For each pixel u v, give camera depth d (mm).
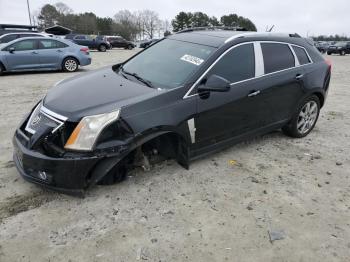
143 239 2965
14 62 11906
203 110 3871
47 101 3641
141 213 3311
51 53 12523
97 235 2996
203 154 4133
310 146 5164
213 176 4055
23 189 3645
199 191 3723
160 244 2912
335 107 7871
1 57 11664
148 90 3697
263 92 4480
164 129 3547
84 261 2709
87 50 13664
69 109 3326
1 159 4348
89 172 3236
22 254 2758
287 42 4980
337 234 3139
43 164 3174
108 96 3535
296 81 4918
